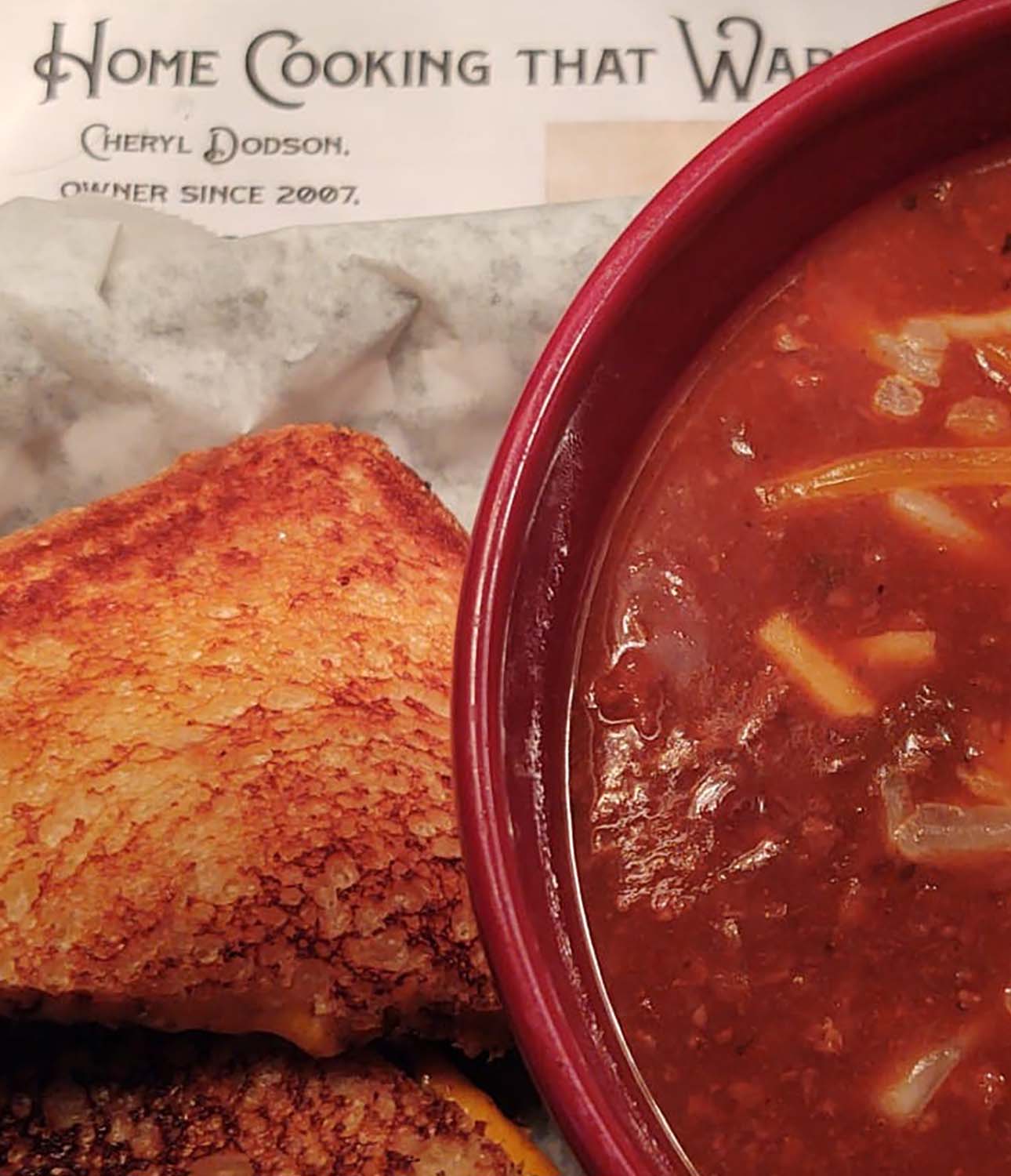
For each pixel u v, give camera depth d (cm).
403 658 23
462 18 27
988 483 16
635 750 16
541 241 25
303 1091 22
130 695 22
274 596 23
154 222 25
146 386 24
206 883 21
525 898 15
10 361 24
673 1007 15
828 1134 15
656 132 27
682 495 17
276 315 25
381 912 21
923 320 17
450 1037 22
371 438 25
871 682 16
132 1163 21
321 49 27
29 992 21
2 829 21
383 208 26
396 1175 21
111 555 23
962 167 18
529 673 16
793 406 17
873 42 17
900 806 16
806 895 15
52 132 27
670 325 17
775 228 17
